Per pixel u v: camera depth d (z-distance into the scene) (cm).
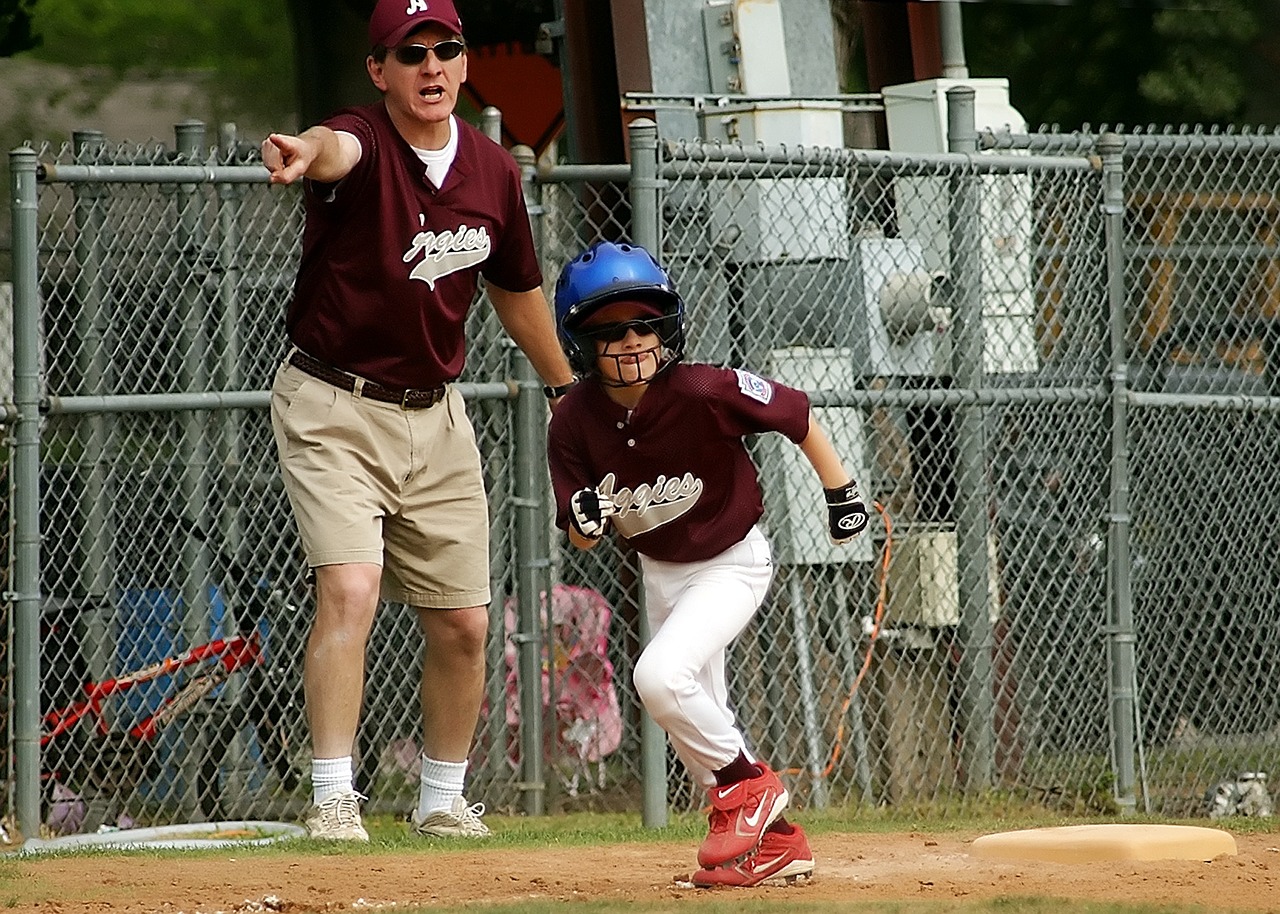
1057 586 3003
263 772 2741
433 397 2294
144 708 2669
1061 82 6238
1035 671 3006
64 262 2745
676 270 2841
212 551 2706
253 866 2009
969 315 2848
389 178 2173
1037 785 2848
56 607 2623
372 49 2177
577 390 1839
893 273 2922
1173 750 2991
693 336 2844
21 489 2431
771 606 2884
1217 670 3061
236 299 2702
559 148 4275
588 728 2841
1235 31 6016
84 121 5212
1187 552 2984
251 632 2728
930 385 3012
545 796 2750
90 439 2606
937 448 2972
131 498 2650
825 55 3309
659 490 1800
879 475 3000
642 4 3200
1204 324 3158
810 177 2728
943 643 2959
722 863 1780
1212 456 2991
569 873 1942
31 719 2431
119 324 2803
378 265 2189
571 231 3020
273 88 5397
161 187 2662
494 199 2255
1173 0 5950
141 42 5288
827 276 2938
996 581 2955
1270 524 3028
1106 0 6134
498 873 1944
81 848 2259
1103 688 2928
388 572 2356
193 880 1895
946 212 2959
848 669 2878
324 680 2239
